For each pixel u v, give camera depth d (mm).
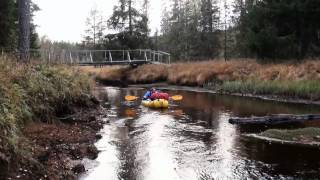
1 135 8055
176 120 17500
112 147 12328
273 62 31734
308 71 27156
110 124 15992
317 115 16875
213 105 22625
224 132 14773
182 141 13398
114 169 10219
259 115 18875
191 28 55812
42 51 27672
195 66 35875
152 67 39531
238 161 11008
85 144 11914
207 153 11875
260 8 32906
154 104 21641
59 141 11312
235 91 28984
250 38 33125
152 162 10969
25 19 18375
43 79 14203
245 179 9570
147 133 14578
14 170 7855
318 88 23812
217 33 53406
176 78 35625
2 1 21781
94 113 17281
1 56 13062
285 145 12602
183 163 10914
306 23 31609
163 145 12836
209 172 10164
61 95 14875
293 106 21938
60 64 17641
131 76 40156
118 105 22500
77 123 14609
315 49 32312
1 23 21547
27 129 11094
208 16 52969
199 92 30594
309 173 9914
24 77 12820
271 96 26125
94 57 47562
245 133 14492
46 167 8906
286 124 16094
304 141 12969
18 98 10758
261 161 10977
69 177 9000
